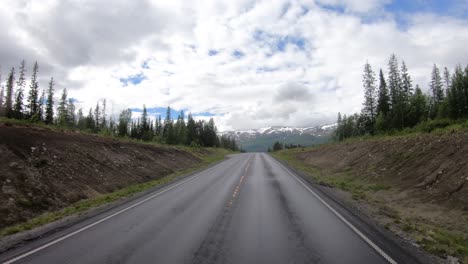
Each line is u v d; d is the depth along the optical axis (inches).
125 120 2743.6
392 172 695.1
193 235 294.8
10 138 576.4
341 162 1155.3
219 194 568.1
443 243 282.2
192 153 2145.7
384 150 898.1
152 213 408.2
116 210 436.5
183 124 3941.9
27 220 394.6
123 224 347.9
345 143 1560.0
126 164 898.1
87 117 2977.4
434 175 534.0
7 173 461.7
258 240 277.4
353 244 266.2
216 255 236.5
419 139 776.3
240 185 698.2
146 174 926.4
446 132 719.7
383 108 2236.7
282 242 271.4
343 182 742.5
